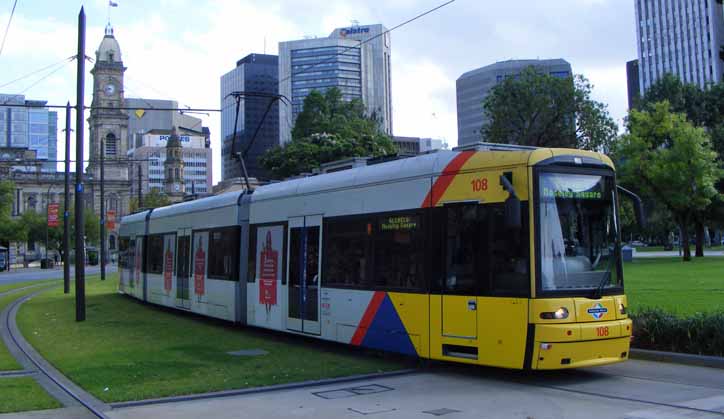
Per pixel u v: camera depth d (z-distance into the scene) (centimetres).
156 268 2553
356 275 1348
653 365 1212
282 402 951
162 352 1420
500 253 1074
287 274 1576
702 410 853
